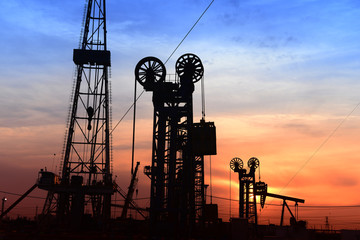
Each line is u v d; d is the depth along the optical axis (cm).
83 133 6631
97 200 6412
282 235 6725
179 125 5309
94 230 5500
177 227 4794
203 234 5141
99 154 6588
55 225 5647
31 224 5891
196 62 5428
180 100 5362
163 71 5416
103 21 7212
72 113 6706
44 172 5962
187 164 5112
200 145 5156
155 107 5319
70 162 6456
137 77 5406
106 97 6869
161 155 5141
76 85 6856
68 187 5941
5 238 3728
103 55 6806
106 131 6712
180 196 5053
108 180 6284
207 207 6850
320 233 6612
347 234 5081
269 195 9694
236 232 4219
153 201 4969
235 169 10212
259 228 8919
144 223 5750
